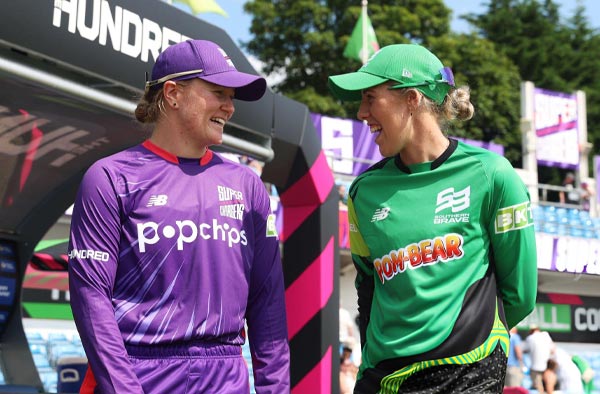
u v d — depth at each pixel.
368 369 2.76
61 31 3.34
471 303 2.63
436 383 2.62
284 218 5.19
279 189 5.10
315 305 5.03
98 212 2.34
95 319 2.28
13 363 4.68
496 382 2.63
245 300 2.51
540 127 21.33
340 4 28.02
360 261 2.88
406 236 2.70
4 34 3.10
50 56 3.29
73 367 4.56
